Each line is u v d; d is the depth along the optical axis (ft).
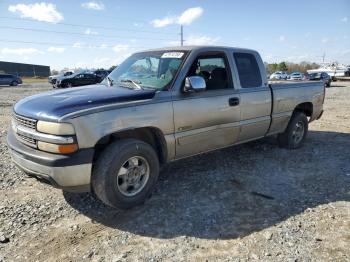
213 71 16.26
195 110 14.88
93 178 12.48
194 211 13.21
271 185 15.85
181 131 14.62
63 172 11.49
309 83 22.38
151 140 14.48
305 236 11.44
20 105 13.67
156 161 13.76
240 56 17.66
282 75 145.59
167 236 11.51
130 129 12.84
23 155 12.40
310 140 24.76
